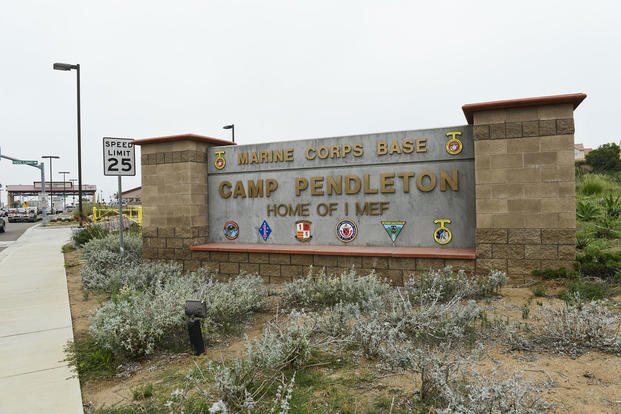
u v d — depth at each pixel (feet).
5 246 65.26
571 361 13.34
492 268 24.50
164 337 17.89
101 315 18.01
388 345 14.37
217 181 34.09
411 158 27.66
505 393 9.91
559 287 22.21
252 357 13.46
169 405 11.48
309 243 30.68
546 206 23.58
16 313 24.30
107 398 13.71
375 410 11.16
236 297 21.18
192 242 32.99
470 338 15.44
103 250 37.81
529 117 23.81
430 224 27.25
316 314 18.67
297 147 31.09
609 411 10.39
